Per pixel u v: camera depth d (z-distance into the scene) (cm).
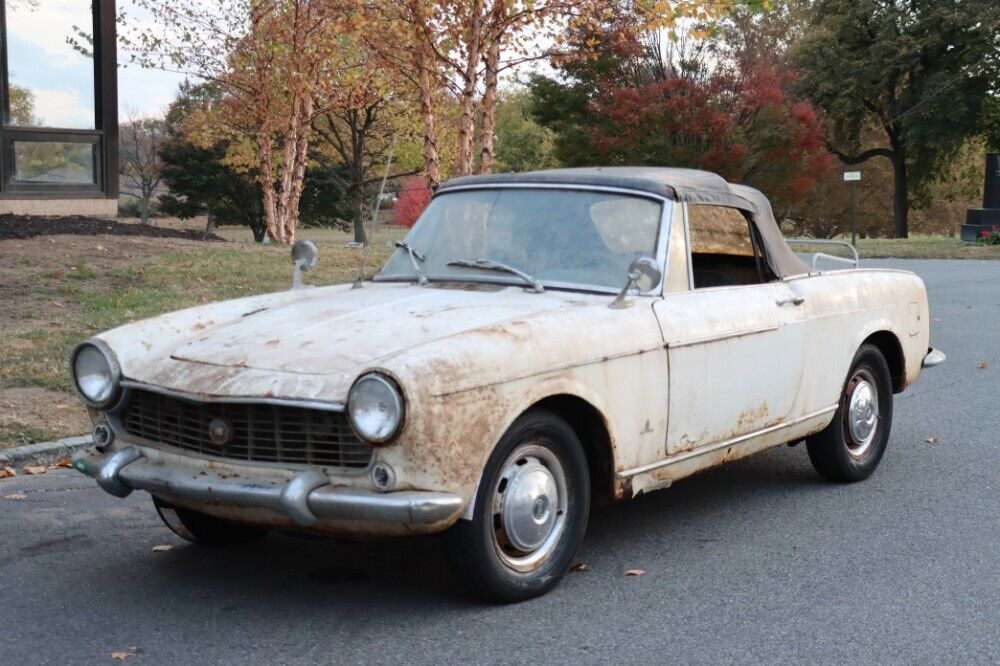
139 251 1493
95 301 1121
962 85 4453
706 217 520
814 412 562
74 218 1720
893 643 376
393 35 1374
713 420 485
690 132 3020
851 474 604
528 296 461
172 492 394
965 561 470
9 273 1237
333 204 5647
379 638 377
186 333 454
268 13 2173
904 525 527
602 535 510
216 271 1373
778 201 3153
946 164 5062
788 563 467
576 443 424
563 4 1307
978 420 788
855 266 642
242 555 479
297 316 448
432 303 450
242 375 391
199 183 5284
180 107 5316
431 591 427
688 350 466
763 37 3866
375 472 365
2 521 531
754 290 523
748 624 394
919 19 4481
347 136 4725
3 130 1684
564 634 382
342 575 448
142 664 355
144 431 422
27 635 382
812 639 379
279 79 2247
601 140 3117
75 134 1794
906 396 888
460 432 370
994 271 2322
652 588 433
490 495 389
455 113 2019
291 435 381
